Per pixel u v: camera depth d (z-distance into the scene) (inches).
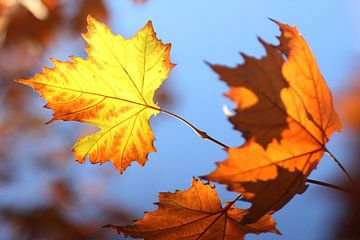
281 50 23.5
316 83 23.6
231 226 25.9
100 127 27.5
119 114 27.6
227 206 25.8
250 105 22.8
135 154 27.8
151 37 27.2
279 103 23.1
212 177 23.2
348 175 23.2
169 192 25.8
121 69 27.3
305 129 23.3
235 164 23.1
